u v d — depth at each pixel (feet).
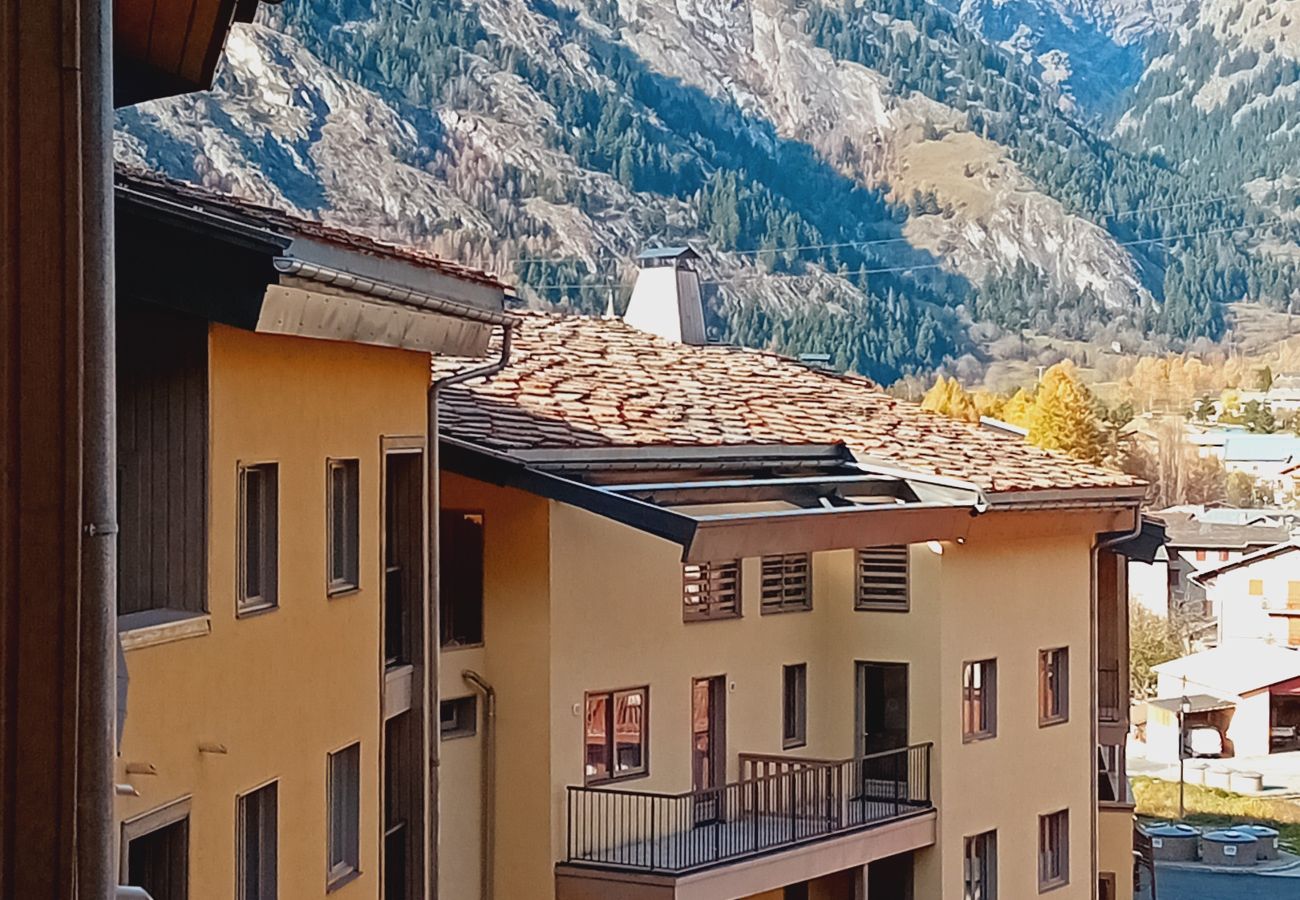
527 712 66.08
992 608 84.64
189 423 37.01
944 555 80.64
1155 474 486.79
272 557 41.29
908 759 81.20
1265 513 393.29
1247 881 150.41
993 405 335.67
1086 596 93.86
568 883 65.98
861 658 82.02
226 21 33.42
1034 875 88.38
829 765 74.49
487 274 52.01
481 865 66.44
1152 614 272.10
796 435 78.64
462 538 67.26
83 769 15.46
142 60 36.78
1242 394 562.25
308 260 38.24
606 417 72.13
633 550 70.18
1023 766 87.35
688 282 102.22
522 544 66.08
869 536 70.64
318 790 43.83
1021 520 83.56
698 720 74.54
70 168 15.02
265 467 41.14
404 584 53.42
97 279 15.37
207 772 37.17
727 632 75.66
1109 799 101.60
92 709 15.52
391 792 53.72
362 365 47.14
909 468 78.64
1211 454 511.40
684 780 73.10
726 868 67.51
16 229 14.96
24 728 15.05
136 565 37.14
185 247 35.94
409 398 51.37
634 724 70.74
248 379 39.27
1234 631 278.46
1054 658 91.50
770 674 78.48
